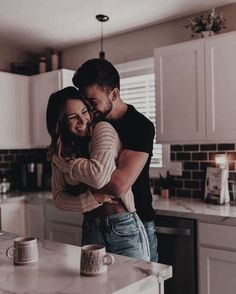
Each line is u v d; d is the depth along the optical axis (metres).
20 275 1.11
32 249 1.22
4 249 1.41
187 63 2.66
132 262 1.21
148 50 3.29
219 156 2.79
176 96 2.71
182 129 2.69
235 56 2.44
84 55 3.78
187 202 2.80
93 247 1.14
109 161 1.25
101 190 1.33
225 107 2.49
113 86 1.45
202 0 2.74
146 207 1.56
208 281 2.31
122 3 2.75
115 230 1.45
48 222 3.23
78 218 3.01
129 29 3.34
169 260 2.48
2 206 3.22
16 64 3.90
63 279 1.07
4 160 3.85
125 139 1.41
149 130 1.44
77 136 1.34
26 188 3.79
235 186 2.72
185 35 3.06
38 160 4.11
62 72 3.46
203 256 2.33
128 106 1.51
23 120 3.69
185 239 2.41
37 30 3.35
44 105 3.61
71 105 1.33
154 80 3.08
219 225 2.26
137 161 1.38
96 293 0.96
